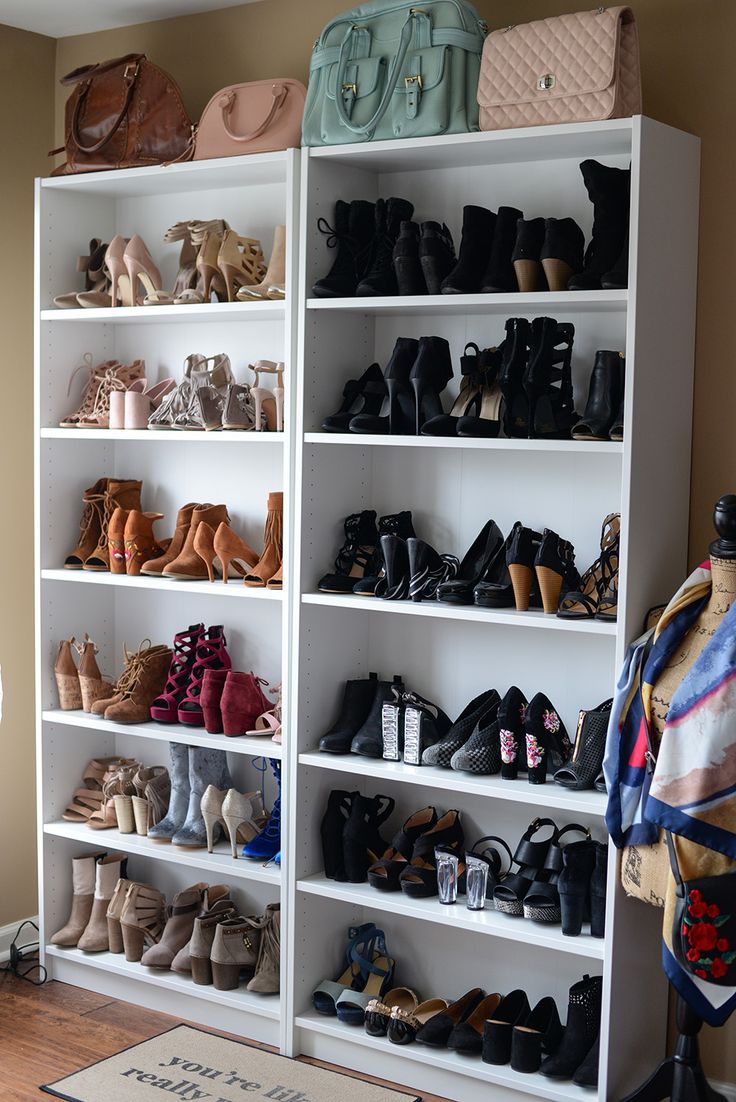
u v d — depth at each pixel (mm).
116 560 3621
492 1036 2973
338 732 3260
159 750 3885
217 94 3357
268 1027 3334
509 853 3152
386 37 3053
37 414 3658
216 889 3629
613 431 2742
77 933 3707
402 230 3094
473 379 3127
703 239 2914
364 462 3398
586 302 2783
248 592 3309
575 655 3125
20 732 3934
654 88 2955
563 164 3074
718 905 2418
